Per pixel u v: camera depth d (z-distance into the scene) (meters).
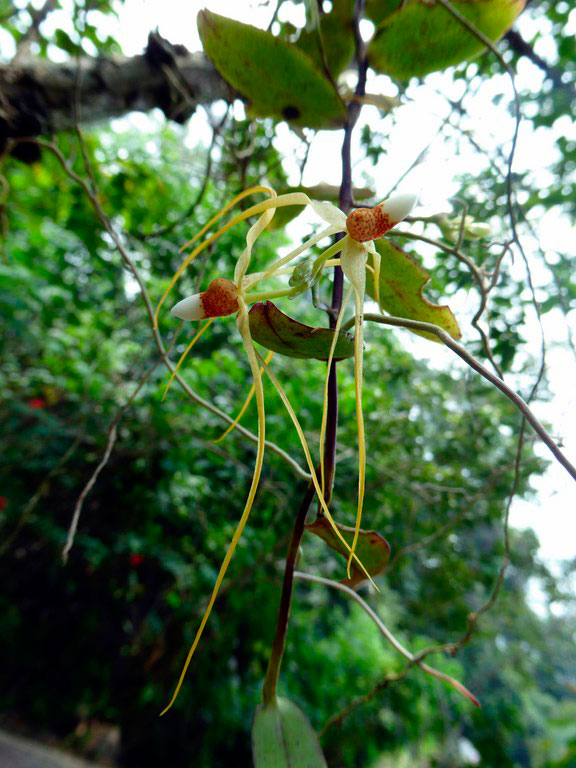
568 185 0.29
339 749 0.56
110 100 0.23
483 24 0.12
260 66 0.12
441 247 0.14
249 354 0.08
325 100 0.12
